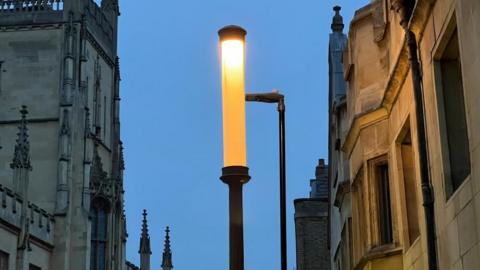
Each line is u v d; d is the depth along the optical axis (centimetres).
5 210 4856
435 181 1377
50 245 5791
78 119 6372
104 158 7012
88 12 6931
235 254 1063
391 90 1741
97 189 6438
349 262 2680
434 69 1366
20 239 5047
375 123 1923
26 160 5247
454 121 1338
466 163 1309
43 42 6575
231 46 1105
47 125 6334
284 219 1499
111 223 6500
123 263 6794
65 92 6384
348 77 2280
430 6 1355
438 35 1321
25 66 6519
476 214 1112
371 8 2023
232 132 1095
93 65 6956
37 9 6662
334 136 3431
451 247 1268
